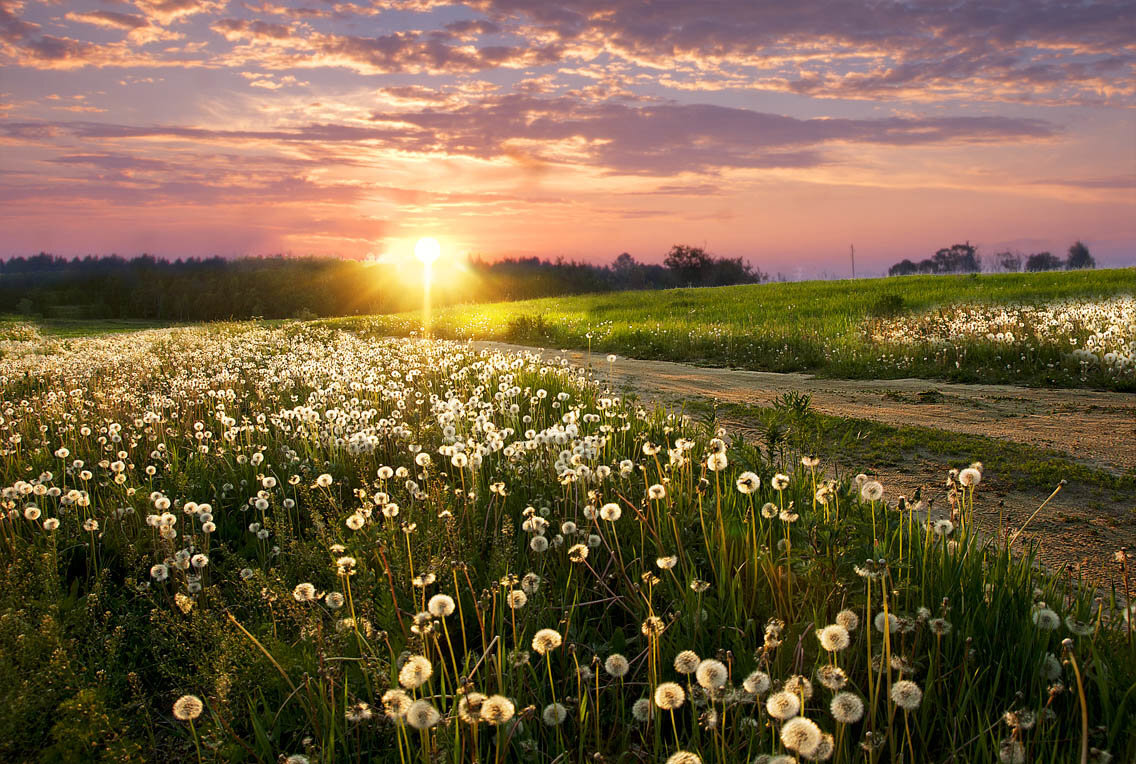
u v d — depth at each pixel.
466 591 3.61
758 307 30.58
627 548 4.08
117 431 6.93
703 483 4.43
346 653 3.09
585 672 2.65
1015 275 39.94
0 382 12.49
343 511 4.78
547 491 4.69
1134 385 10.76
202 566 3.90
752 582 3.52
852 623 2.24
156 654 3.49
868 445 7.53
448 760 2.36
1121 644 2.79
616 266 143.25
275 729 2.81
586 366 15.90
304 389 11.05
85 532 4.79
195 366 14.61
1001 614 3.06
